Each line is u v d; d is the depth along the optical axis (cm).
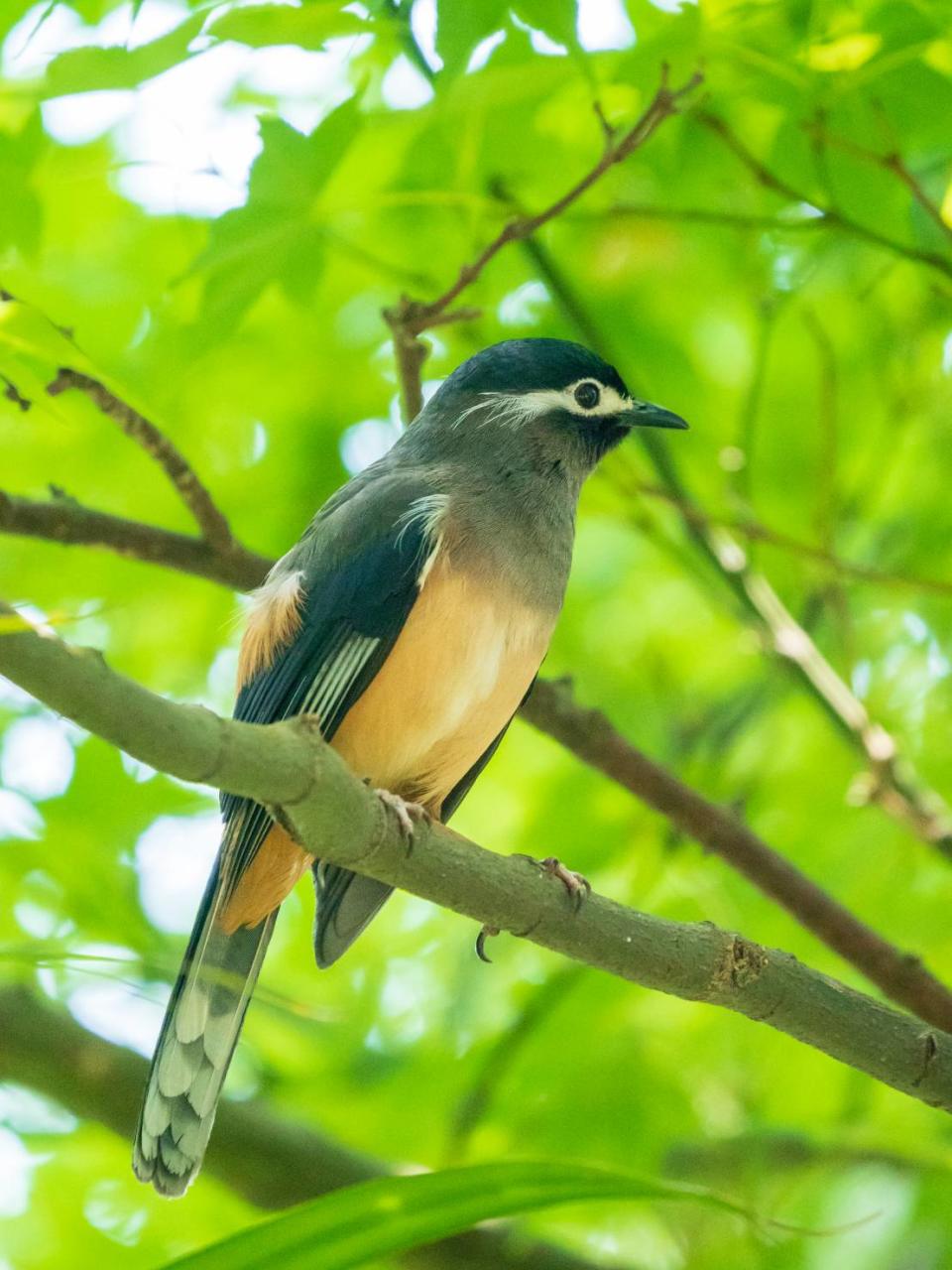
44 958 504
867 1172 1120
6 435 1321
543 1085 1164
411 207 1203
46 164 1024
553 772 1295
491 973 1260
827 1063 1217
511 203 1066
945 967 1233
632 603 1479
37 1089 1081
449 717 920
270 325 1328
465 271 967
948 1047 745
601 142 1105
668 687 1391
